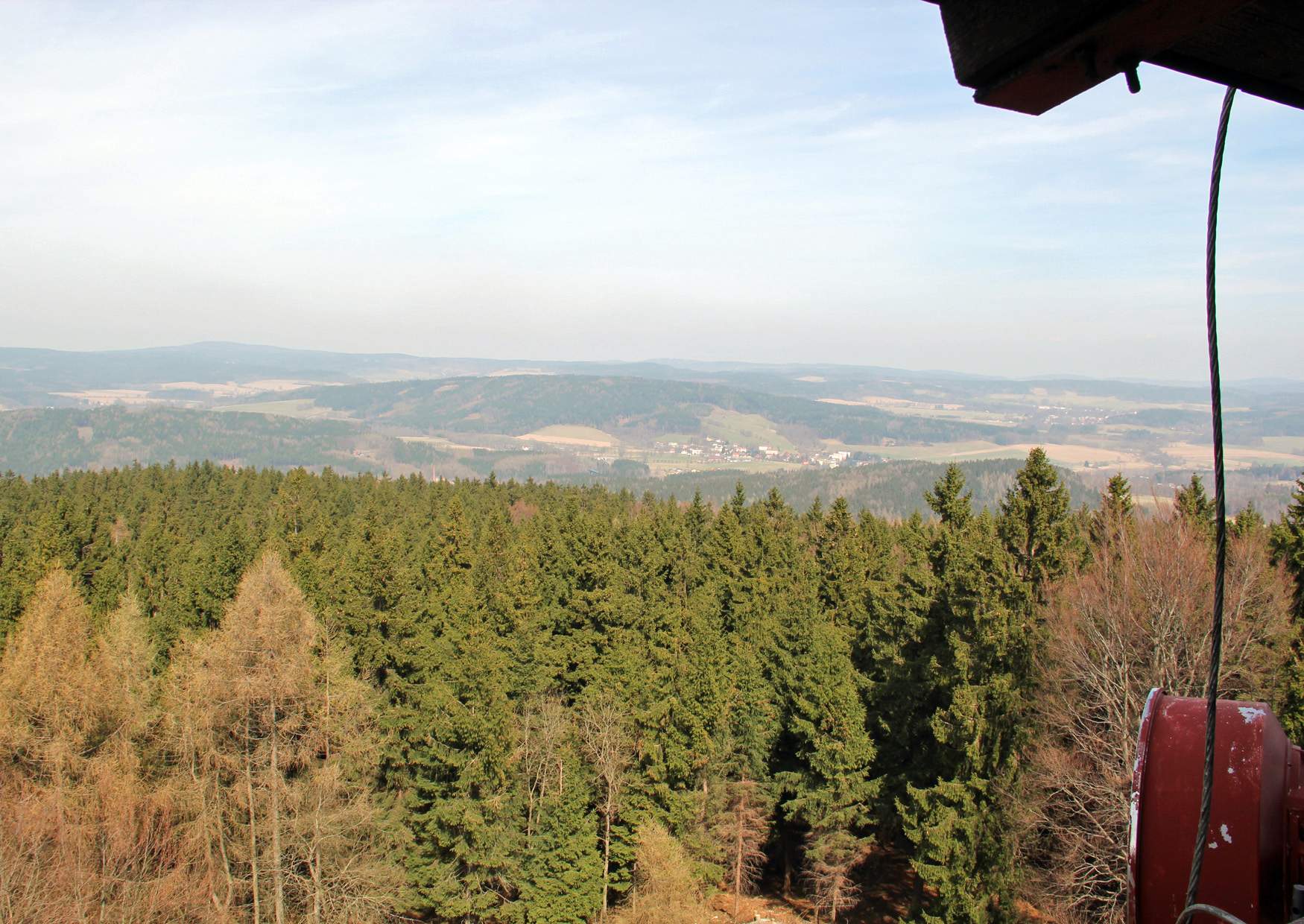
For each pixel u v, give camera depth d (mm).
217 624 41750
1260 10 2062
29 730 23531
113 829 22078
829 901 30906
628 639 37000
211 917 23547
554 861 30000
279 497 80938
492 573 45500
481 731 29125
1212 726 2695
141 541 57812
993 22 2309
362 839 29188
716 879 32344
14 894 19969
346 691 27297
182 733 25609
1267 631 21234
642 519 55312
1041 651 24766
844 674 31156
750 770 34094
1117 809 20328
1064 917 21531
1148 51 2166
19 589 40969
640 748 31594
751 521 60906
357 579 36562
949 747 25375
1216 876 2922
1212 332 2338
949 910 23406
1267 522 34531
